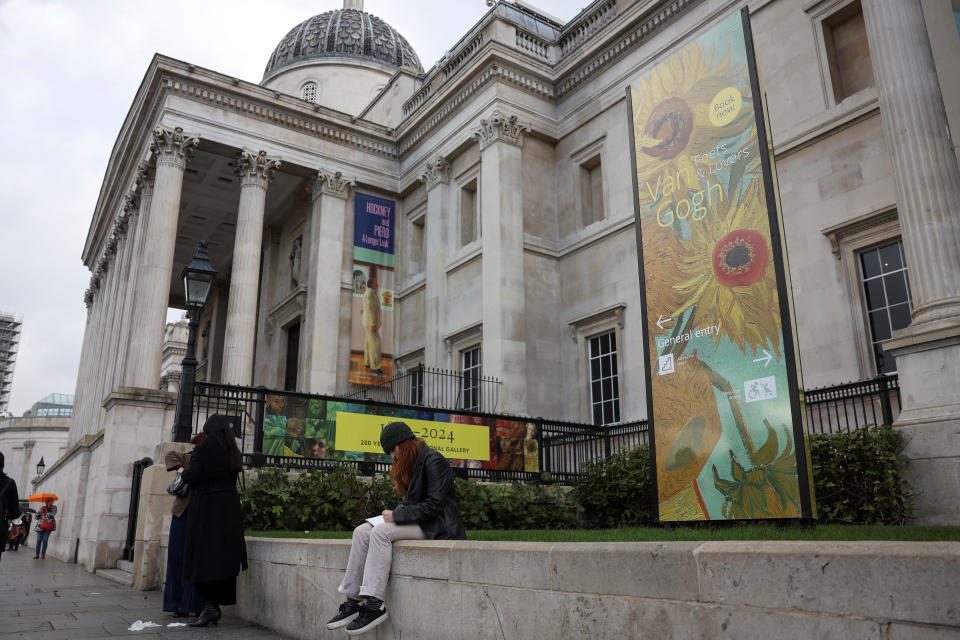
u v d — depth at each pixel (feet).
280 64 131.34
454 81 80.94
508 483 49.65
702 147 33.37
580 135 76.79
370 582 16.90
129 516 48.34
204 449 24.25
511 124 75.72
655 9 68.64
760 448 28.48
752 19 60.13
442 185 84.64
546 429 55.31
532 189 76.23
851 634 8.99
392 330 88.74
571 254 74.95
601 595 12.16
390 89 100.73
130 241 93.15
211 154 88.94
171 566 27.27
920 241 37.37
